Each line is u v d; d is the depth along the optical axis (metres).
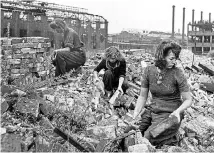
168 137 5.18
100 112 6.87
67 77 9.37
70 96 7.36
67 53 9.71
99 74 9.62
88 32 30.61
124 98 7.67
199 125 6.34
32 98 6.17
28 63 9.08
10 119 5.28
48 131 5.15
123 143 5.16
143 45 35.16
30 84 6.93
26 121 5.32
